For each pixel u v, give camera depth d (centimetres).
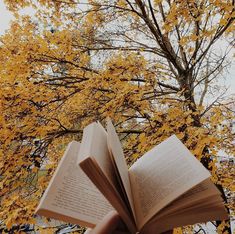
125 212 86
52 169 325
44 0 386
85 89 350
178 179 97
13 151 322
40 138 343
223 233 349
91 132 90
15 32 400
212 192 92
